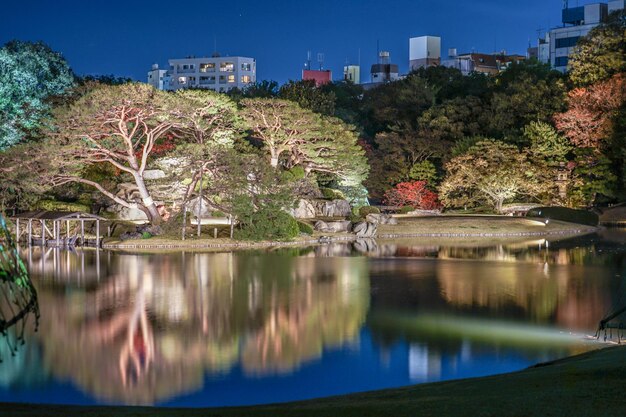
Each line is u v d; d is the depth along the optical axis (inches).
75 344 1019.9
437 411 520.4
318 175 3499.0
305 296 1412.4
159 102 2412.6
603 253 2233.0
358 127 4505.4
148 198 2642.7
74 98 3201.3
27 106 2942.9
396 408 542.3
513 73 4512.8
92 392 803.4
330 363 917.8
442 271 1795.0
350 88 5516.7
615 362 674.8
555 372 659.4
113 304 1323.8
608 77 3784.5
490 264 1946.4
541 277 1670.8
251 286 1545.3
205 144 2513.5
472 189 3609.7
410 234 3019.2
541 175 3425.2
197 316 1214.3
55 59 3334.2
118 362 924.6
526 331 1087.0
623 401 515.8
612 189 3555.6
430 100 4675.2
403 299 1374.3
